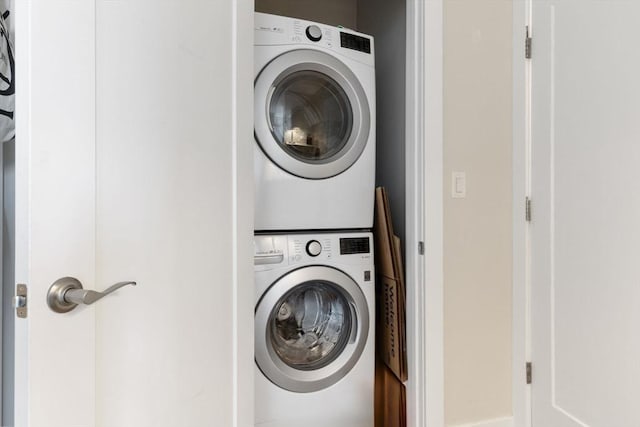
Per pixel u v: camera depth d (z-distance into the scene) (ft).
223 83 3.60
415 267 5.25
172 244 3.15
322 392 5.12
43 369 2.29
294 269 4.98
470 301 5.32
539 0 5.11
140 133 2.91
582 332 4.49
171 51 3.13
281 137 5.29
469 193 5.30
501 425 5.45
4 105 2.90
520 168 5.37
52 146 2.36
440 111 5.11
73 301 2.38
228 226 3.65
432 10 5.07
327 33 5.33
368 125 5.56
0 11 2.93
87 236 2.55
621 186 4.01
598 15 4.26
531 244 5.26
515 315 5.47
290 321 5.36
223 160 3.60
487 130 5.39
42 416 2.28
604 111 4.20
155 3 3.01
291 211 5.10
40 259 2.29
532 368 5.25
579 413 4.52
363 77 5.54
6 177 3.32
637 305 3.86
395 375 5.72
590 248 4.39
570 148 4.65
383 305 6.00
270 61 4.97
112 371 2.73
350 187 5.44
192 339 3.32
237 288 3.73
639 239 3.84
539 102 5.12
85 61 2.54
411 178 5.33
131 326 2.85
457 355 5.24
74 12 2.47
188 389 3.29
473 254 5.33
